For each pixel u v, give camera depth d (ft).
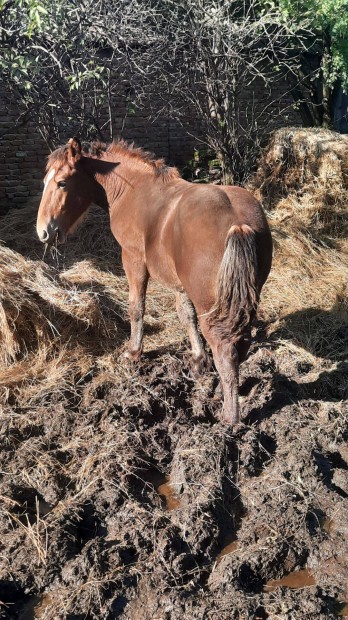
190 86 27.91
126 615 10.44
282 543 11.59
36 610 10.67
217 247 12.55
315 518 12.28
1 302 16.85
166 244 14.07
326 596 10.66
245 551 11.53
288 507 12.46
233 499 13.07
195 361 16.74
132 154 16.40
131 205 15.94
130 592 10.79
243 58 28.32
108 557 11.39
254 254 12.16
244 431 14.40
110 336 18.45
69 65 24.93
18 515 12.40
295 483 13.12
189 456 13.76
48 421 15.17
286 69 34.01
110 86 26.25
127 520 12.34
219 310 12.46
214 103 28.68
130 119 31.24
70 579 11.03
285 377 16.72
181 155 33.14
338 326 19.47
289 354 18.16
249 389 16.20
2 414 15.28
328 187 26.81
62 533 11.85
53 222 16.98
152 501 13.03
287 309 20.51
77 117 25.98
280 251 23.36
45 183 17.03
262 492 12.95
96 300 18.71
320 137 27.50
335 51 31.91
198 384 16.53
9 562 11.36
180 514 12.33
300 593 10.56
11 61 19.81
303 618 10.03
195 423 15.38
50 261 22.84
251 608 10.23
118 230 16.48
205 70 27.45
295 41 33.14
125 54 24.76
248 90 33.76
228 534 12.33
